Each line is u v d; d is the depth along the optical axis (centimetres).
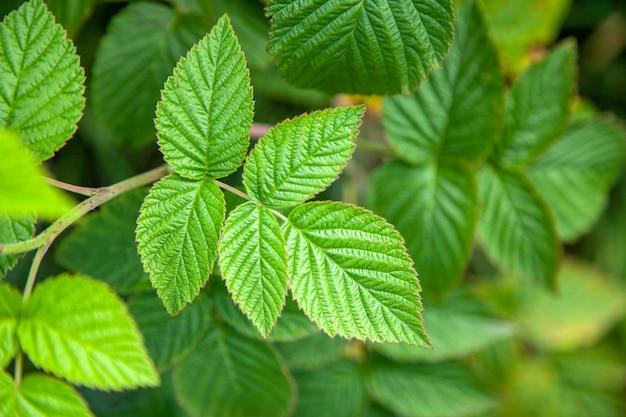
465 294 69
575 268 85
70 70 54
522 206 67
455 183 65
